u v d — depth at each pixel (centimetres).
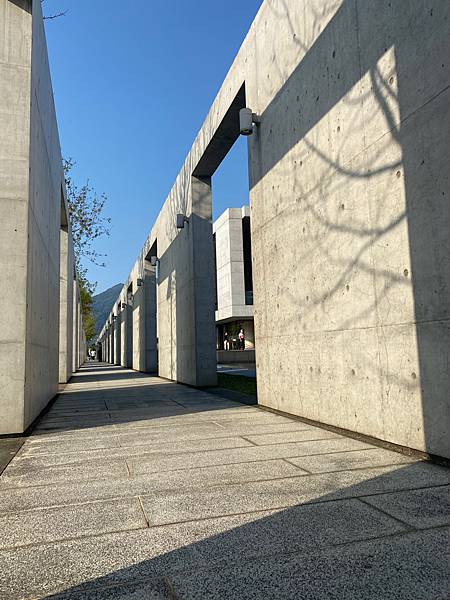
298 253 645
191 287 1292
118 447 478
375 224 468
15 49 602
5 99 591
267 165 760
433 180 386
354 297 506
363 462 386
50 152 914
